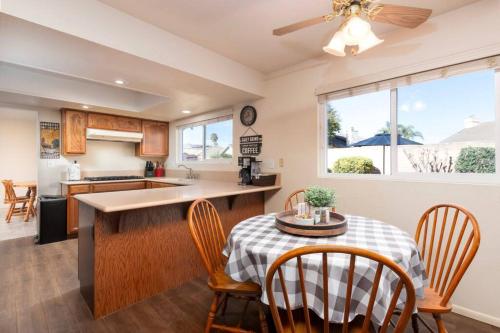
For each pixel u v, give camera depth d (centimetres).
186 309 192
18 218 468
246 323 173
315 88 269
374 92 235
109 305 186
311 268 104
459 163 193
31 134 602
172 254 226
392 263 76
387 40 219
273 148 310
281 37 225
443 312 120
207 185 310
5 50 184
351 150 252
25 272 247
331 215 170
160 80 252
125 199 195
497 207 173
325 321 85
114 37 181
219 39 228
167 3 176
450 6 183
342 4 131
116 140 443
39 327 168
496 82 177
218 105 362
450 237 150
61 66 217
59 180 394
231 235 145
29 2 145
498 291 173
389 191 222
